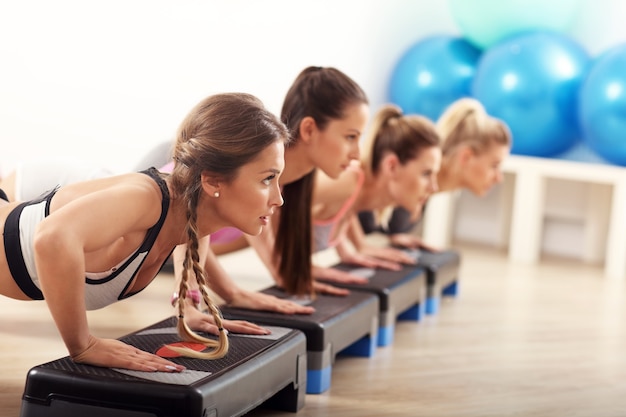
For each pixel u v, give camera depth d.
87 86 3.38
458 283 3.06
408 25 4.48
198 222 1.46
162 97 3.59
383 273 2.50
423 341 2.38
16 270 1.44
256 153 1.39
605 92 3.70
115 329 2.21
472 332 2.54
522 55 3.89
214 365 1.40
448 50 4.20
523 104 3.88
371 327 2.13
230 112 1.40
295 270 2.01
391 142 2.44
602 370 2.22
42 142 3.29
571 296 3.22
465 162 2.93
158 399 1.26
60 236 1.26
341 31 4.22
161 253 1.49
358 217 2.84
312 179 2.01
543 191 4.05
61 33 3.29
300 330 1.77
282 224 2.00
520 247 3.94
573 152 4.21
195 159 1.38
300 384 1.67
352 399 1.80
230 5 3.75
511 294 3.17
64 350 1.99
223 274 1.87
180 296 1.44
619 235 3.68
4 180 2.01
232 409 1.37
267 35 3.91
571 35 4.26
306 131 1.94
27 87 3.23
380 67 4.42
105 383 1.27
